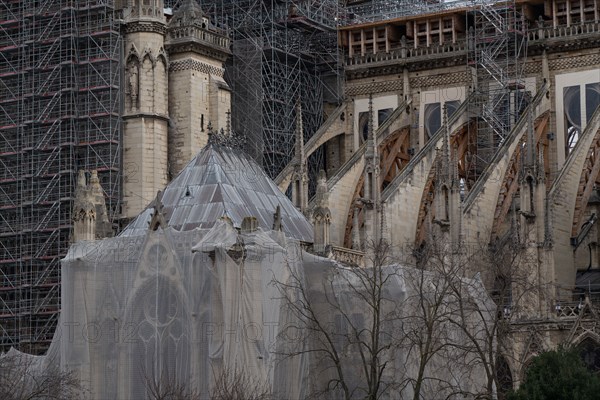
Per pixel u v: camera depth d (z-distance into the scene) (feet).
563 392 299.58
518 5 524.11
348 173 498.69
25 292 460.55
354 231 437.58
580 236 487.61
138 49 470.39
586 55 513.45
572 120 514.27
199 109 481.46
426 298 330.95
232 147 367.45
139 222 350.84
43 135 472.44
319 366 335.67
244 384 299.58
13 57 487.61
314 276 339.36
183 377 319.88
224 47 494.59
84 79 472.85
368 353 335.26
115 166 464.65
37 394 330.75
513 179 483.51
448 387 329.72
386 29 549.95
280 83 525.34
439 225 428.97
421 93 542.57
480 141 515.09
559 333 409.08
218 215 337.52
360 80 552.82
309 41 551.18
